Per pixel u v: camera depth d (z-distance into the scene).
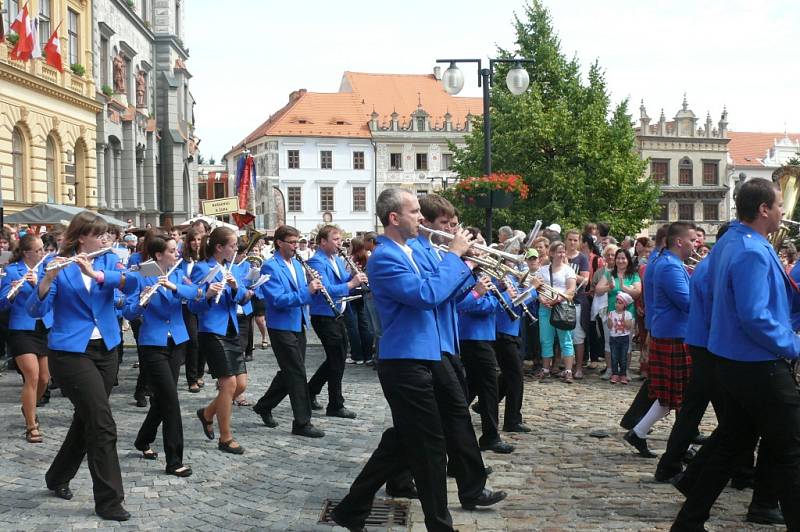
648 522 5.44
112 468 5.55
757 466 5.38
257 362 13.25
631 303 11.17
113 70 35.09
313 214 67.62
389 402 4.88
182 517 5.56
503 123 37.44
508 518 5.52
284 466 6.89
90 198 30.77
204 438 7.87
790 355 4.61
